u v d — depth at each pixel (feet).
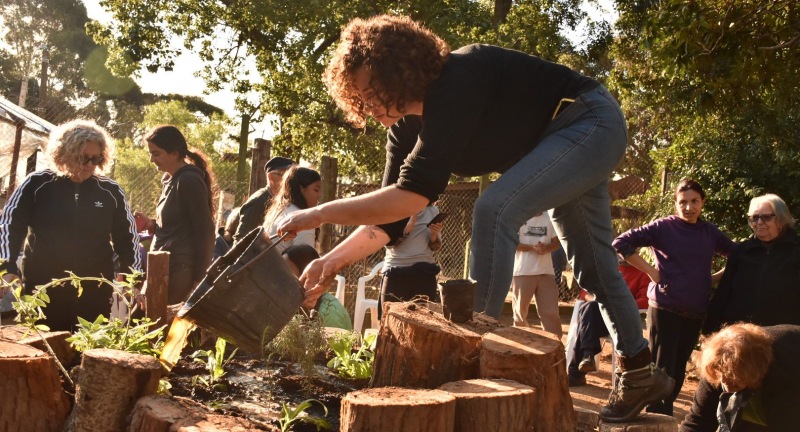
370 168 56.03
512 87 7.81
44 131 37.70
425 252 17.21
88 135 13.10
